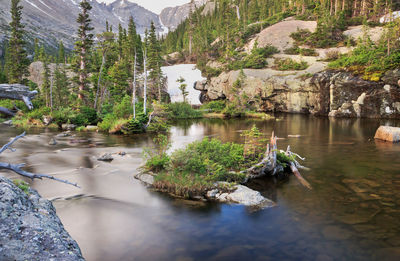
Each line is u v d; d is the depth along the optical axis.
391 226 8.62
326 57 62.53
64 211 9.98
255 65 65.56
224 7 115.50
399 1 73.94
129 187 12.71
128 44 77.56
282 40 75.94
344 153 19.83
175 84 80.69
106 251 7.30
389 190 12.05
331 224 8.84
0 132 32.78
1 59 139.75
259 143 15.19
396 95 40.81
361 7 80.06
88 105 48.06
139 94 65.81
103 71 50.62
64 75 60.88
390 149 20.94
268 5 113.62
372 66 43.62
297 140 25.48
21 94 5.95
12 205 4.73
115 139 27.95
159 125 34.25
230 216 9.58
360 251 7.20
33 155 19.70
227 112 55.25
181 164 13.21
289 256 7.04
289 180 13.70
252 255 7.11
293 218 9.34
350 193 11.75
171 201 11.04
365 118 43.28
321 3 85.00
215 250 7.37
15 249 3.89
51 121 39.41
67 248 4.32
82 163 17.28
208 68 76.31
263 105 59.66
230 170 14.19
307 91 52.62
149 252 7.26
